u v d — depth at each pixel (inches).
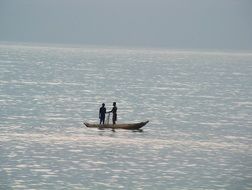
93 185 4276.6
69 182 4338.1
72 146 5629.9
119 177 4520.2
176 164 5024.6
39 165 4820.4
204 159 5255.9
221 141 6205.7
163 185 4330.7
